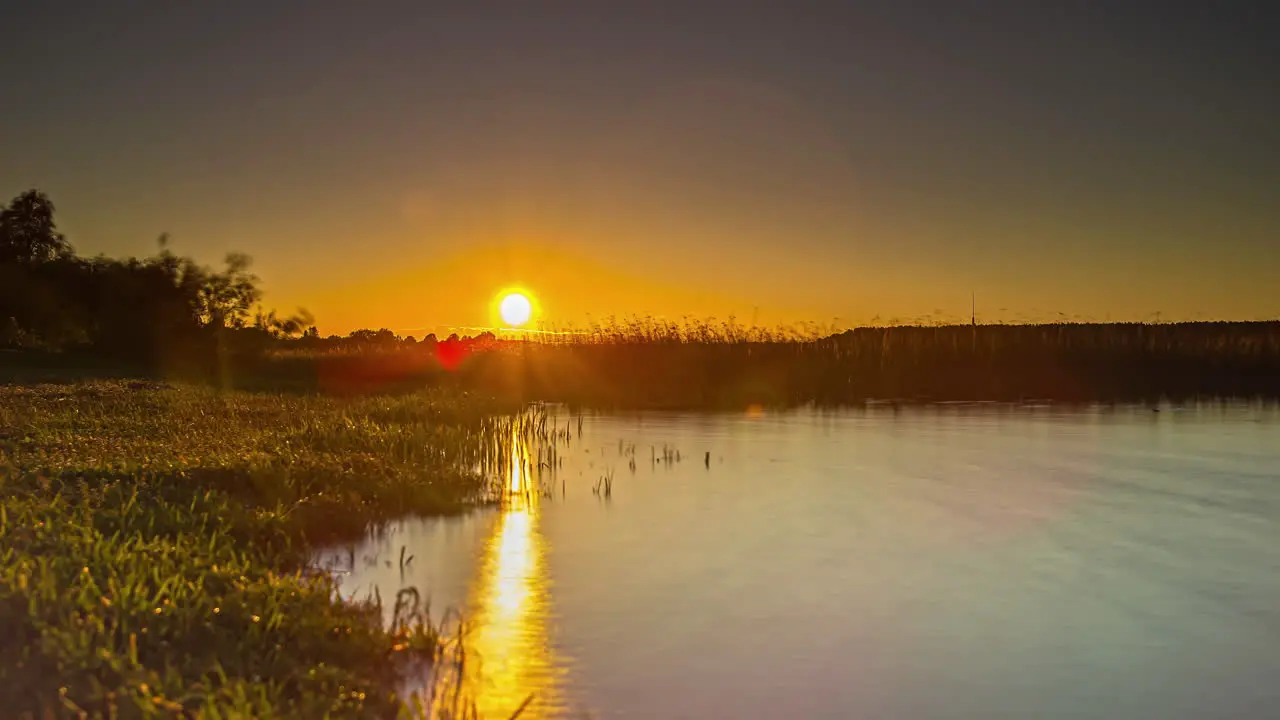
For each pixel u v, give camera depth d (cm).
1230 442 2089
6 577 758
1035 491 1541
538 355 3472
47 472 1224
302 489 1312
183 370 3859
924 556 1146
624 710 716
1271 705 738
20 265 4500
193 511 1109
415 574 1049
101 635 682
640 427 2406
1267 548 1183
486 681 757
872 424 2467
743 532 1259
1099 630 896
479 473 1677
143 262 4269
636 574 1062
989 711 725
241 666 686
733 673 787
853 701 738
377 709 677
